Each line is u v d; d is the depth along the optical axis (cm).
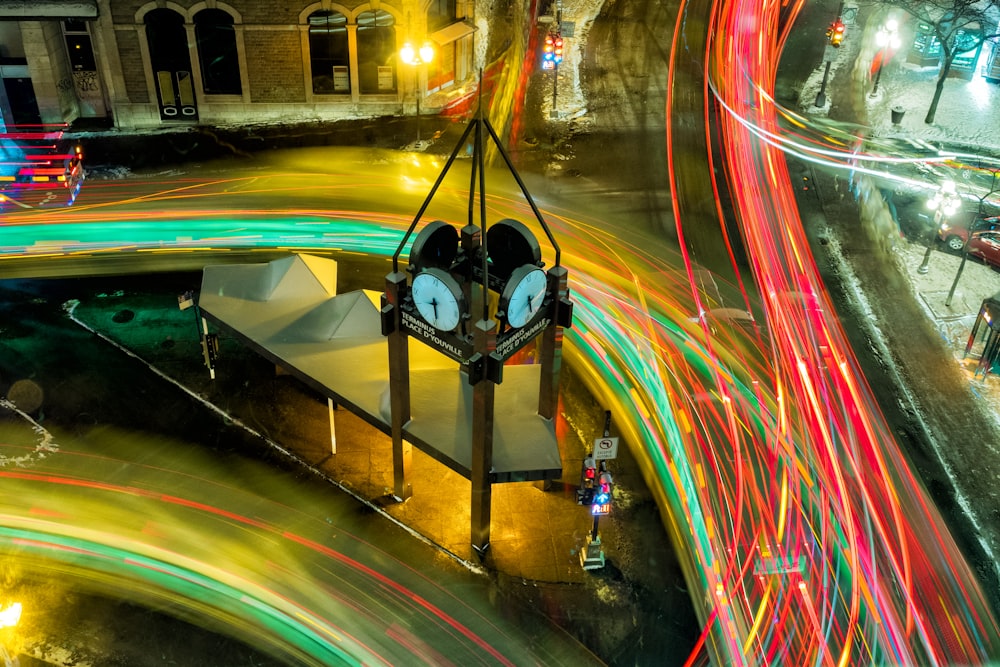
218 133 3600
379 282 2720
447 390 1962
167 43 3475
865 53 4331
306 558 1873
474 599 1806
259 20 3456
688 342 2505
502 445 1844
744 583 1838
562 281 1714
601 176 3362
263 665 1659
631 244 2956
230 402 2273
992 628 1766
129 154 3431
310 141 3559
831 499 2030
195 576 1822
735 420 2244
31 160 3325
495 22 4431
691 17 4634
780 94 3997
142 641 1695
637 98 3909
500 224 1756
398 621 1755
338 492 2034
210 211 3062
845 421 2256
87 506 1967
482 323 1568
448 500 2020
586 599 1820
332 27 3534
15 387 2286
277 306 2166
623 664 1697
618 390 2333
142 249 2822
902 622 1762
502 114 3756
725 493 2039
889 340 2553
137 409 2241
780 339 2531
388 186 3253
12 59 3397
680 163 3447
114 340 2455
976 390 2384
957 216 2992
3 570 1811
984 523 2009
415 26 3566
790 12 4691
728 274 2823
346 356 2038
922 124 3784
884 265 2881
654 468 2114
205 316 2155
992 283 2811
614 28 4509
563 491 2055
